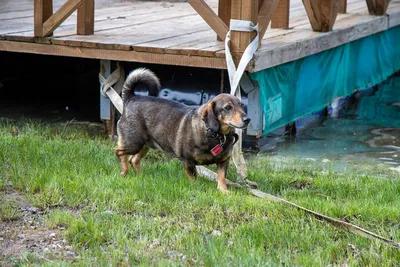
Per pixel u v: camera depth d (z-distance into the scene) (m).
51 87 11.16
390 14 11.68
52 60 11.40
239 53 7.61
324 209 5.86
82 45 8.44
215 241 5.02
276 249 5.04
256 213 5.68
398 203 6.13
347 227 5.38
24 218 5.53
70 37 8.74
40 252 4.90
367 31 10.76
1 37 8.81
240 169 7.04
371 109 10.87
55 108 10.10
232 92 7.54
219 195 6.16
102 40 8.52
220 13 8.16
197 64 7.89
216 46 8.12
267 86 8.30
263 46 8.15
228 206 5.84
